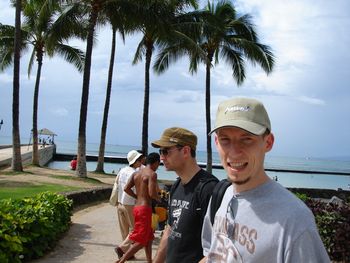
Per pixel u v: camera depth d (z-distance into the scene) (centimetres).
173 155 345
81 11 2053
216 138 233
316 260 193
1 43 2705
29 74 3200
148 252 645
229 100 229
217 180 334
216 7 2709
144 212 629
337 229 731
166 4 2095
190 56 2503
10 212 676
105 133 2773
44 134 5394
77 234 906
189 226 326
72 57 2891
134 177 655
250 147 220
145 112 2611
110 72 2823
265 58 2538
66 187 1611
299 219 198
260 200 213
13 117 2156
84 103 2062
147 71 2616
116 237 888
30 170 2359
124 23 2028
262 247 204
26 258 671
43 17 2312
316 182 4366
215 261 228
